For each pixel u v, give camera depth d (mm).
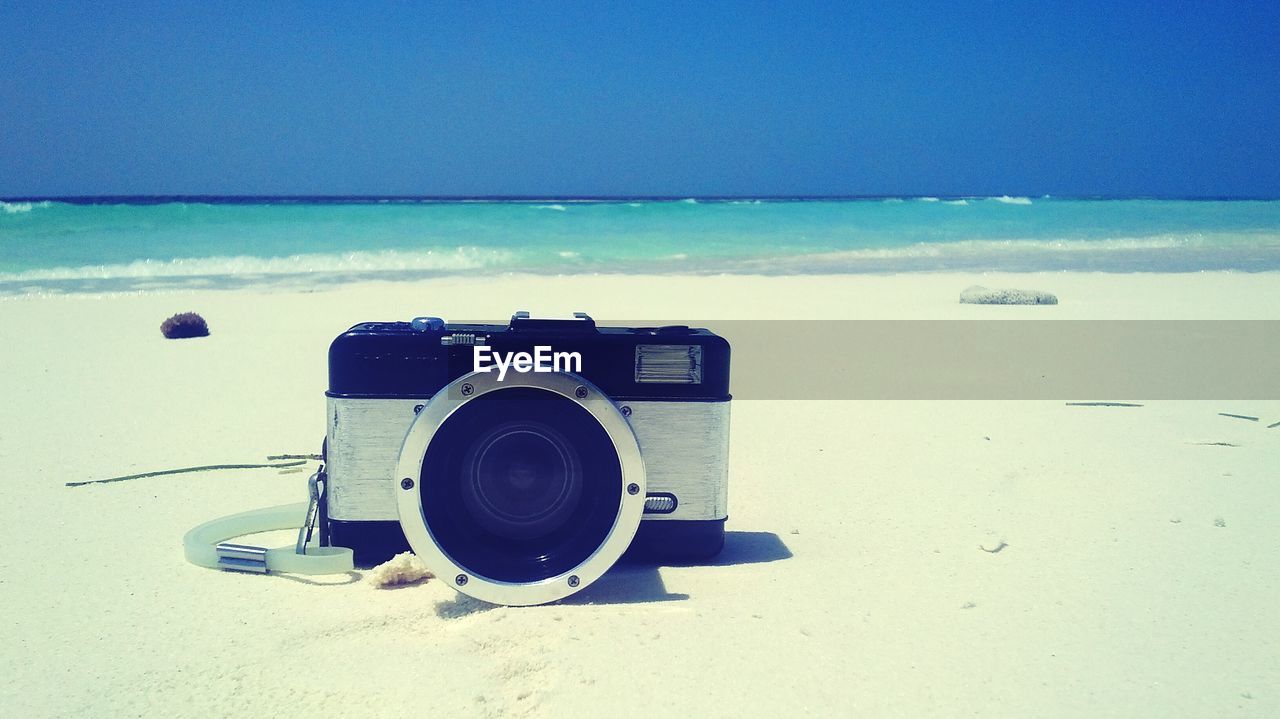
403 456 275
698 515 320
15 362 724
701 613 284
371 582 306
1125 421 551
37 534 353
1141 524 370
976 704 240
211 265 1614
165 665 255
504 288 1350
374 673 250
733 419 558
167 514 376
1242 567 325
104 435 503
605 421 281
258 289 1310
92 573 316
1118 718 234
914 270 1703
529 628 272
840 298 1236
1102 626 281
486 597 281
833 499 404
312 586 304
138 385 643
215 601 293
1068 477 435
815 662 258
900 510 389
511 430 283
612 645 264
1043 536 356
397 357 310
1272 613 290
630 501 283
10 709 235
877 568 323
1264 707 239
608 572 316
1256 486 418
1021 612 289
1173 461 461
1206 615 288
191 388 634
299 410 567
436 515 282
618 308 1115
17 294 1226
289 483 418
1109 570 322
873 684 248
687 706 237
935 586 307
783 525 371
